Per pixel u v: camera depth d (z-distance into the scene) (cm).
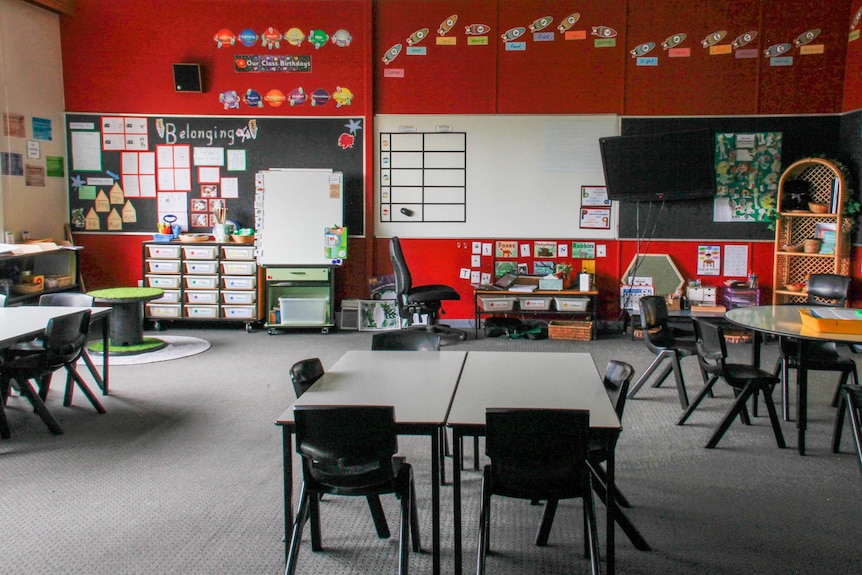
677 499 345
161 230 764
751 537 306
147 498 345
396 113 761
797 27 714
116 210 779
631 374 304
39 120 735
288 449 276
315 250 749
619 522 294
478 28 748
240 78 767
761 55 721
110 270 784
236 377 571
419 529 316
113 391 531
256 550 296
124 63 765
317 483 265
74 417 470
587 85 743
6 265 686
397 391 298
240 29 761
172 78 766
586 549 292
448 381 315
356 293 782
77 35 762
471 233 768
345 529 318
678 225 746
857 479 369
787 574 276
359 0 752
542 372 332
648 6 729
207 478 369
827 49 712
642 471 379
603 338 728
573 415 241
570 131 748
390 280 766
